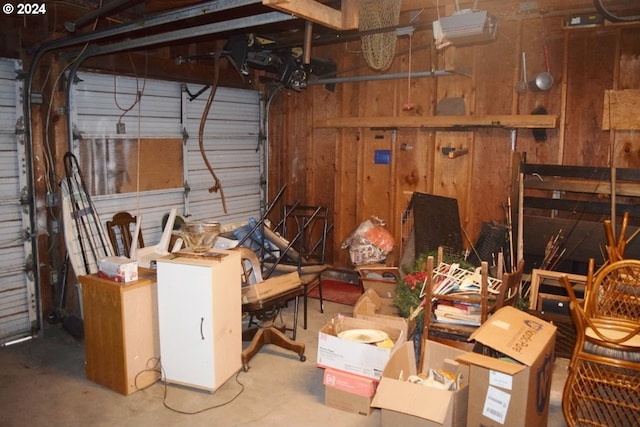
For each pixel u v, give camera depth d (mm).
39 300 3984
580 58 4027
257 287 3453
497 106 4387
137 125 4406
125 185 4352
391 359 2629
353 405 2891
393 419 2387
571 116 4105
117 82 4207
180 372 3131
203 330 3021
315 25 3994
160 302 3098
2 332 3826
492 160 4469
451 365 2697
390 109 4938
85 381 3246
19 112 3783
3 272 3795
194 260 3033
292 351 3658
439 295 2932
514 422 2289
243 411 2910
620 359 2465
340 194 5363
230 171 5383
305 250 5301
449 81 4582
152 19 2953
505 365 2312
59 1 3861
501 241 4129
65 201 3838
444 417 2264
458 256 3922
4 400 3004
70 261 3893
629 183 3719
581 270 3957
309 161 5539
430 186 4801
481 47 4391
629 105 3857
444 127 4531
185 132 4809
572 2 3783
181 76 4652
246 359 3387
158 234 4672
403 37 4730
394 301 3482
